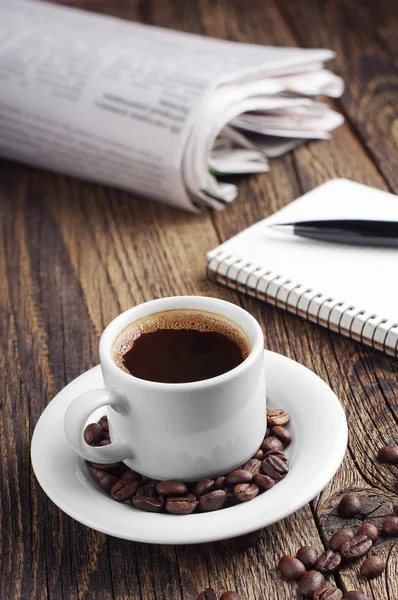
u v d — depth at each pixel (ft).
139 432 1.80
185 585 1.79
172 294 2.53
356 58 3.95
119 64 2.96
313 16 4.40
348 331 2.27
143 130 2.80
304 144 3.25
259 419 1.85
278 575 1.79
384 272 2.39
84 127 2.89
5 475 2.02
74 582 1.81
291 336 2.34
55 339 2.41
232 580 1.79
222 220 2.83
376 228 2.46
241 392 1.79
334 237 2.49
